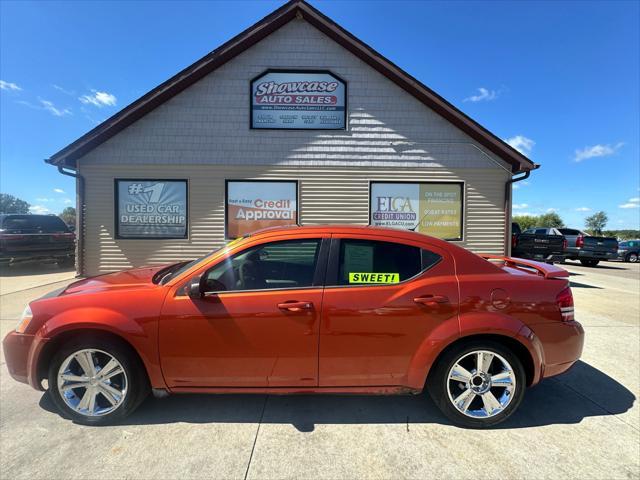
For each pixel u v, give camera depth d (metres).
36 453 2.52
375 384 2.86
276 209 9.05
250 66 8.97
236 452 2.54
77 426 2.84
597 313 6.45
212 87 8.91
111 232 8.88
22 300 7.16
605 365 4.12
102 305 2.80
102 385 2.83
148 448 2.58
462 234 9.26
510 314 2.84
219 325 2.76
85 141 8.53
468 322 2.78
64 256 12.66
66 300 2.86
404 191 9.21
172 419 2.94
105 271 8.89
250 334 2.76
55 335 2.77
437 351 2.78
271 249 2.95
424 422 2.94
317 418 2.98
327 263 2.90
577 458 2.52
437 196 9.25
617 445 2.67
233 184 9.00
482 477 2.32
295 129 9.04
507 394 2.86
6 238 11.04
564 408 3.20
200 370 2.80
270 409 3.11
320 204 9.09
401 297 2.81
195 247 8.95
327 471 2.37
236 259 2.93
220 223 8.96
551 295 2.90
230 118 8.95
